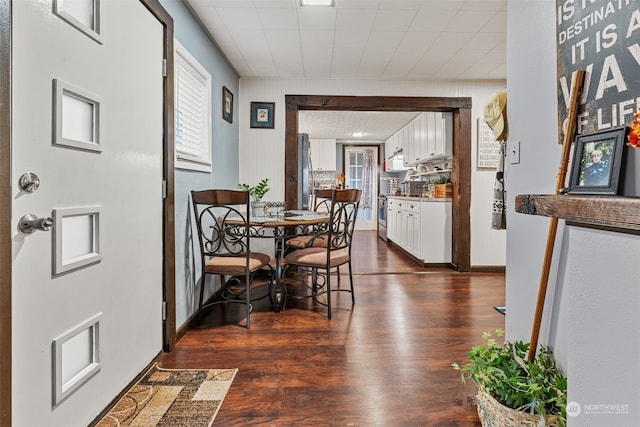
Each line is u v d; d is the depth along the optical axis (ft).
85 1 4.44
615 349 2.46
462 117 13.35
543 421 3.62
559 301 4.32
